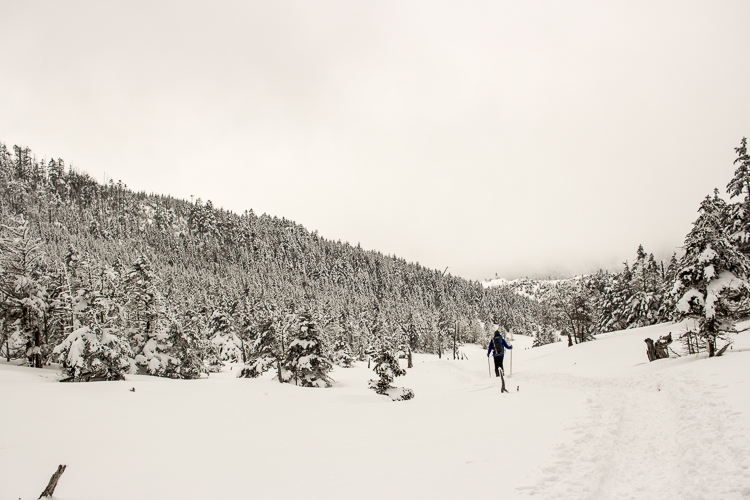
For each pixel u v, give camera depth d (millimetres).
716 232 17375
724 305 16500
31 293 28906
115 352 24109
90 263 34281
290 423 12711
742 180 28078
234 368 52406
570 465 5824
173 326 35000
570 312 50375
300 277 184250
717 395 8555
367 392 29562
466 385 23453
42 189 196750
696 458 5590
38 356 28984
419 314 124875
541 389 14898
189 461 8570
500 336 15344
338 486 6043
